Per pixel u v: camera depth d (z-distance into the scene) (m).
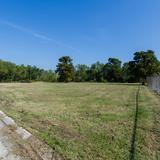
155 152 5.77
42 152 5.76
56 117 9.84
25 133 7.37
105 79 84.50
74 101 15.74
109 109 12.18
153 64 59.09
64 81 76.44
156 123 8.83
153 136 7.11
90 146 6.16
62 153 5.66
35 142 6.48
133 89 31.25
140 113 10.92
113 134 7.25
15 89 28.20
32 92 23.52
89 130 7.70
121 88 33.75
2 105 13.57
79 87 35.22
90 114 10.61
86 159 5.33
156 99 17.62
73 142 6.46
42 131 7.57
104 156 5.50
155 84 27.58
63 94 21.45
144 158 5.39
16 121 8.98
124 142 6.48
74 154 5.61
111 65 83.81
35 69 91.50
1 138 6.91
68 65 76.62
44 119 9.41
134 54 60.38
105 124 8.57
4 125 8.49
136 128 8.00
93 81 86.88
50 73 91.00
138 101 16.06
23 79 88.06
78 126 8.23
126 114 10.66
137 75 59.78
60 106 13.14
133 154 5.61
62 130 7.70
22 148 6.05
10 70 84.00
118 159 5.34
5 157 5.50
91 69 88.06
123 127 8.13
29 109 11.99
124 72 81.88
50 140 6.61
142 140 6.67
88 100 16.45
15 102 15.00
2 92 23.12
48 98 17.61
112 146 6.16
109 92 24.97
